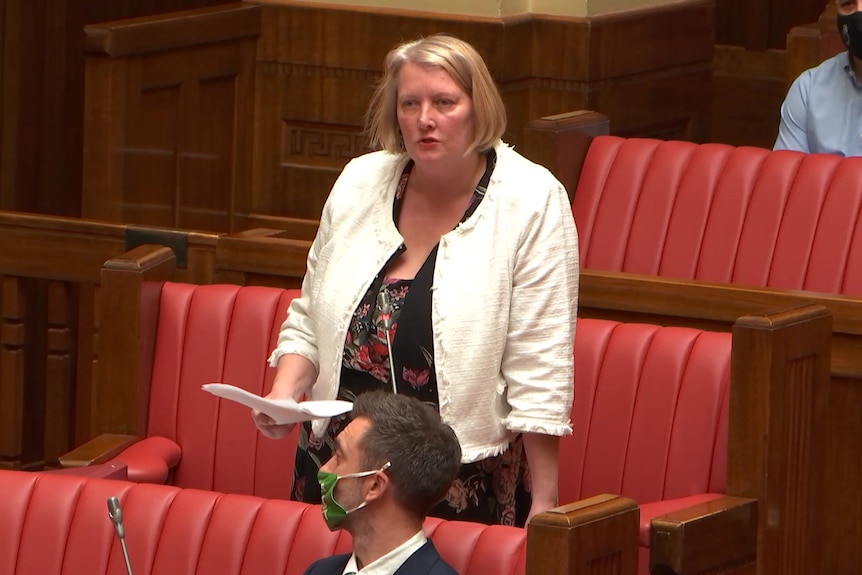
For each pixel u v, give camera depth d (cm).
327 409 1035
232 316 1477
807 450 1313
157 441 1466
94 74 2150
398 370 1116
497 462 1145
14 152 2664
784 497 1287
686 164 1814
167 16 2247
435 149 1100
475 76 1100
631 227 1816
